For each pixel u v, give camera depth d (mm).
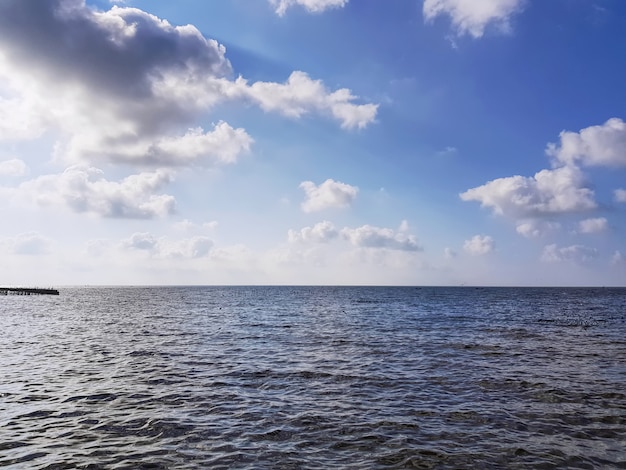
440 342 33906
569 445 12383
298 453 11727
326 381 20391
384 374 21891
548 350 29875
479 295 171250
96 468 10672
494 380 20562
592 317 60688
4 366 23812
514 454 11703
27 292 159250
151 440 12648
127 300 122250
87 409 15680
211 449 11984
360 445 12328
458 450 11977
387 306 90438
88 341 34500
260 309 79812
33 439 12680
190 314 66375
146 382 19984
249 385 19547
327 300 122312
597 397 17531
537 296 160000
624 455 11680
